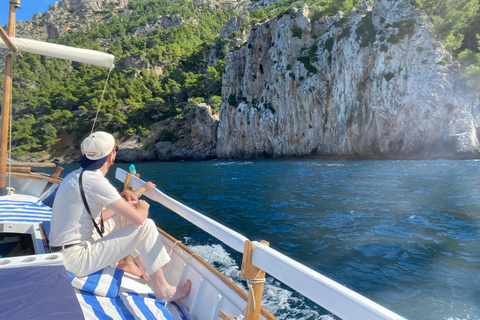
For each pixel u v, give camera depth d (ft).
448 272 16.21
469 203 35.32
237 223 29.35
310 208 35.50
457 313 12.16
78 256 7.07
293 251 20.72
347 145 163.94
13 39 14.30
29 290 5.43
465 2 161.27
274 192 49.29
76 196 7.07
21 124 278.67
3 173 17.25
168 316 7.42
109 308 6.81
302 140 185.37
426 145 138.82
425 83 138.92
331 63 171.01
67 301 5.14
